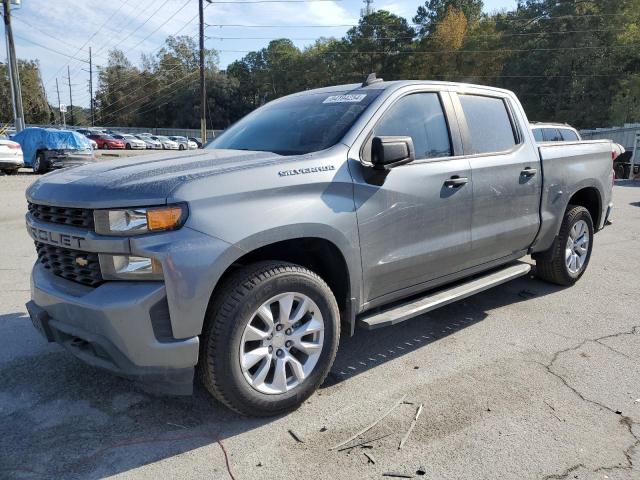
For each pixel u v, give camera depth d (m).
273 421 2.99
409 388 3.38
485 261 4.38
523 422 2.99
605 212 5.91
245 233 2.73
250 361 2.84
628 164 21.89
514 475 2.53
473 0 72.88
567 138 13.03
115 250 2.59
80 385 3.36
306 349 3.06
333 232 3.10
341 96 3.91
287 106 4.22
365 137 3.41
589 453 2.71
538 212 4.81
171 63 95.62
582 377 3.54
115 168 3.08
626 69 51.62
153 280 2.58
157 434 2.85
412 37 75.88
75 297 2.70
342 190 3.18
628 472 2.56
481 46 62.28
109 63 102.19
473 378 3.52
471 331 4.37
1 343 3.96
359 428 2.92
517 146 4.62
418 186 3.60
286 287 2.90
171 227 2.58
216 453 2.69
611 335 4.29
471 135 4.19
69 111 102.88
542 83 59.34
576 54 54.53
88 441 2.77
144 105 98.00
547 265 5.37
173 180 2.67
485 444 2.77
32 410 3.06
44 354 3.79
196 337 2.64
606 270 6.38
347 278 3.27
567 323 4.55
